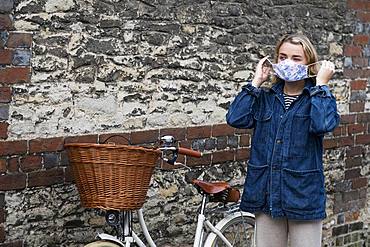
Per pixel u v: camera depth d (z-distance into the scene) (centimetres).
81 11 466
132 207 417
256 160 420
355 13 652
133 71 497
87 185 414
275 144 411
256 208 419
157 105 513
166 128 520
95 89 478
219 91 552
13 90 439
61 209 468
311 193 409
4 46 433
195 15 530
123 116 494
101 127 483
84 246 445
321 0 620
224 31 551
